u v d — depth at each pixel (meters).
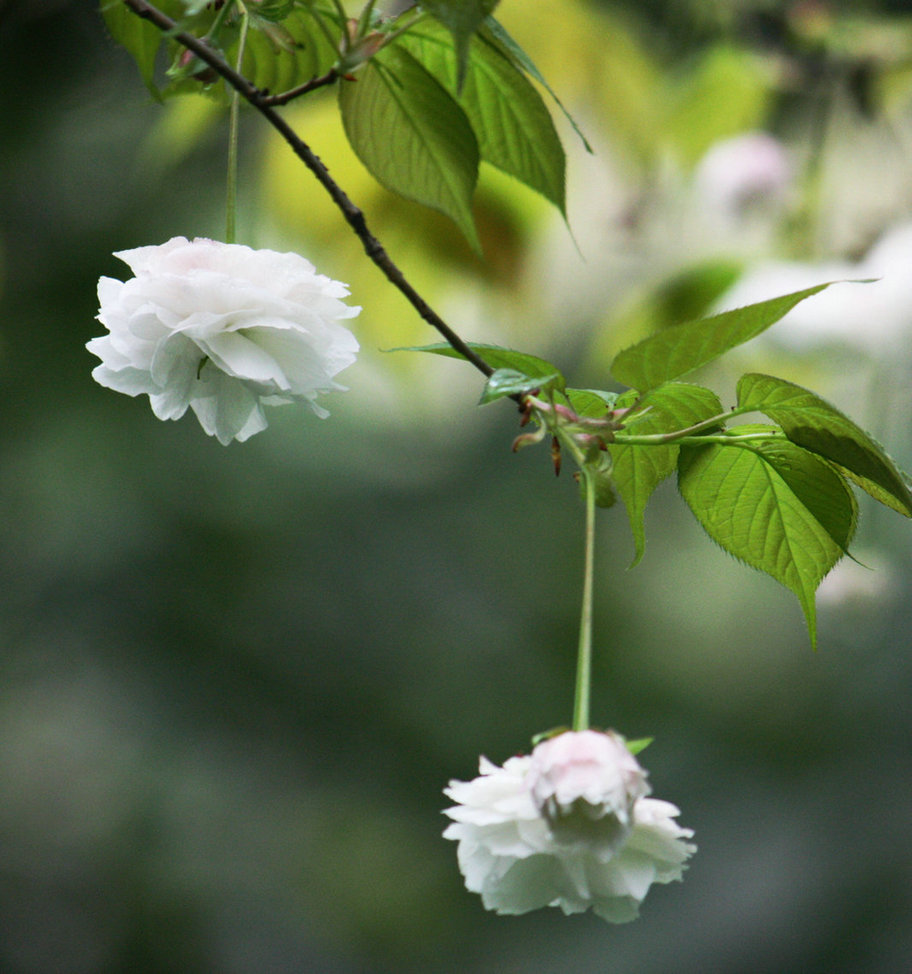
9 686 7.62
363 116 2.02
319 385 1.80
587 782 1.41
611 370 1.71
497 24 1.79
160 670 7.71
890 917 8.31
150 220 6.46
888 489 1.72
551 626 8.98
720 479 1.94
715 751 9.39
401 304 4.06
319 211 3.73
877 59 4.44
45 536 7.18
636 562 2.00
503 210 3.82
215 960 7.86
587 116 4.59
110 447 7.18
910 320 3.79
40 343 6.75
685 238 4.70
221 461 7.66
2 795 7.99
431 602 8.60
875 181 4.44
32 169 6.20
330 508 8.02
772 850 8.76
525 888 1.55
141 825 7.86
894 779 9.09
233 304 1.74
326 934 8.06
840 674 9.50
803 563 1.98
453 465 9.05
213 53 1.80
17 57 5.33
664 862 1.57
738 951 8.22
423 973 8.12
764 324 1.62
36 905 7.88
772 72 4.51
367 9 1.76
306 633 8.10
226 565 7.61
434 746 8.33
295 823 8.15
